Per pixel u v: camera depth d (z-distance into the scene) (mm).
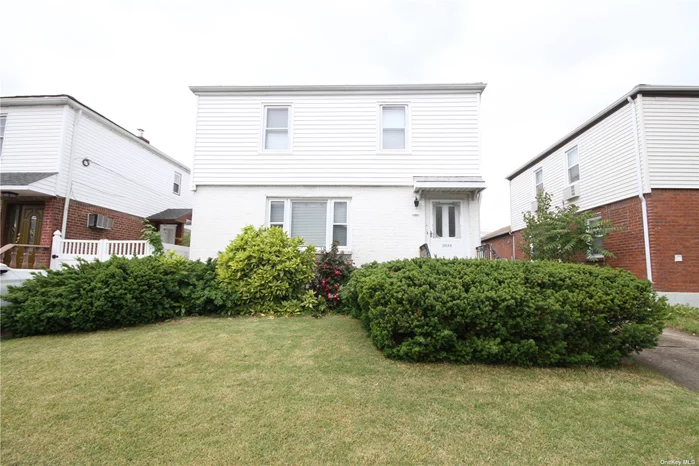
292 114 9062
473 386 3033
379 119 8977
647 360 3996
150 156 13953
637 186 8375
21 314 4723
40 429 2283
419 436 2217
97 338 4637
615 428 2354
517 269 4027
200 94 9164
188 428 2295
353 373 3314
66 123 9867
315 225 8836
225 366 3496
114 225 11781
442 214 8742
